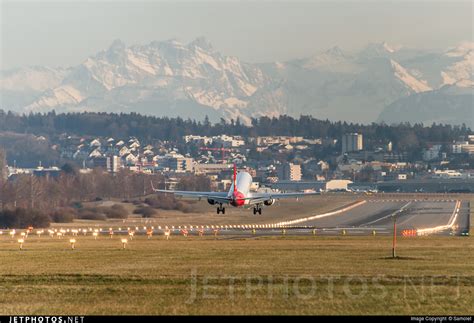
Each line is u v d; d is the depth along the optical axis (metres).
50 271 146.12
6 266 156.62
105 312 103.88
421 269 150.12
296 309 105.44
